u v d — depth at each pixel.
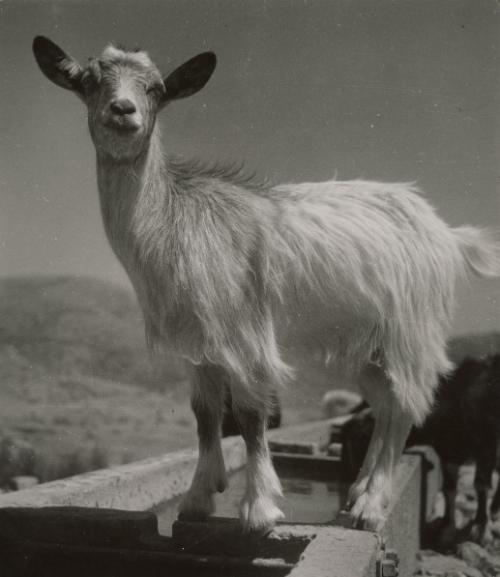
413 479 2.85
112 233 2.11
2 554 2.18
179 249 2.09
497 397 3.29
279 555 2.11
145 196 2.09
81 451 7.34
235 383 2.13
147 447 8.48
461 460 3.38
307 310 2.27
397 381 2.38
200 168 2.22
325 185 2.45
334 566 1.84
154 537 2.17
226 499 2.79
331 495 3.01
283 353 2.34
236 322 2.11
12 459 5.91
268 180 2.35
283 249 2.21
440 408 3.36
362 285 2.31
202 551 2.12
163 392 12.95
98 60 2.06
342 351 2.38
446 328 2.53
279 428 4.36
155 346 2.16
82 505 2.43
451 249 2.53
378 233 2.37
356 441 3.39
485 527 3.30
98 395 12.23
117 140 2.00
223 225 2.13
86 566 2.15
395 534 2.39
